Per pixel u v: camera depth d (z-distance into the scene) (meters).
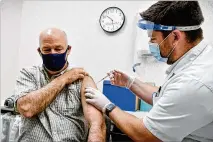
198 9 1.19
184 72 1.16
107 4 2.59
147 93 1.66
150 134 1.14
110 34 2.58
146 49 2.26
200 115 1.08
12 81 1.69
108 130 1.42
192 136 1.19
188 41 1.22
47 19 2.74
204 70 1.12
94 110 1.30
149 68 2.27
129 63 2.49
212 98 1.07
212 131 1.17
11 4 1.83
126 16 2.53
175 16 1.18
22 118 1.36
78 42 2.65
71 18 2.68
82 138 1.34
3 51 1.65
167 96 1.12
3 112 1.49
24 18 2.69
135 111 1.92
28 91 1.33
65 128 1.30
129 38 2.51
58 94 1.36
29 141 1.31
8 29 1.76
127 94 1.97
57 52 1.36
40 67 1.47
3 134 1.42
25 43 2.68
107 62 2.57
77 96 1.39
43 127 1.30
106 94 2.00
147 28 1.27
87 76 1.49
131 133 1.19
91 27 2.63
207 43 1.27
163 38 1.25
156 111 1.14
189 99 1.07
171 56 1.27
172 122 1.10
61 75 1.40
